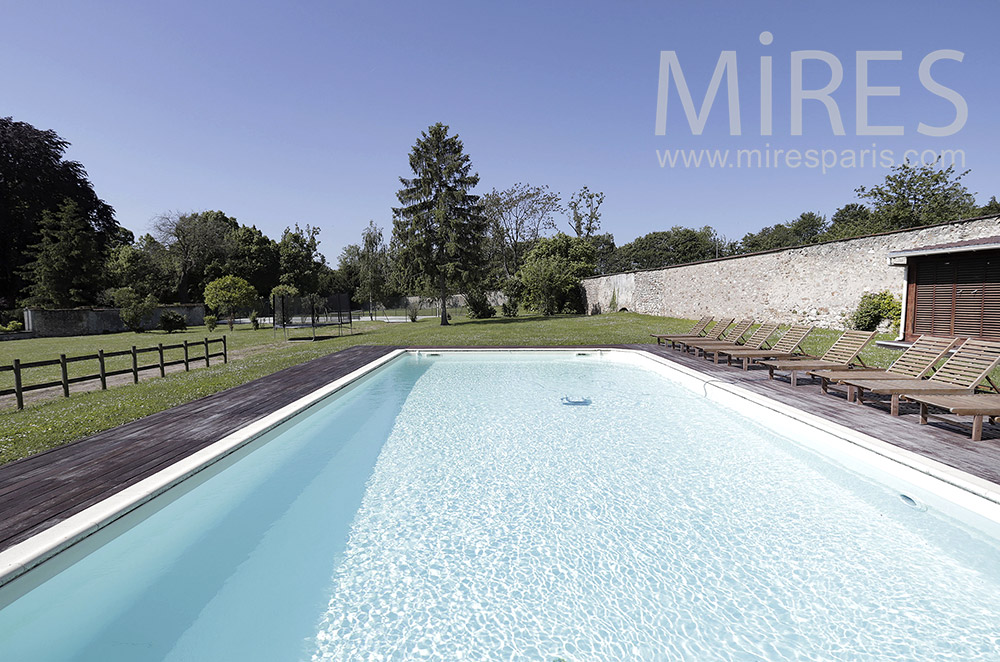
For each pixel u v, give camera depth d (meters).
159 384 8.55
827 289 15.72
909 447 4.38
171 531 3.69
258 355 14.04
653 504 4.06
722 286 20.08
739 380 8.08
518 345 14.16
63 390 8.05
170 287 46.91
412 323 31.20
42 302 33.81
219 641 2.53
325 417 6.90
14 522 3.07
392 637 2.56
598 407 7.45
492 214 46.12
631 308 27.16
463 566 3.21
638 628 2.59
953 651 2.36
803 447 5.40
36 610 2.68
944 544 3.36
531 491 4.37
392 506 4.09
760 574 3.05
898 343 11.45
